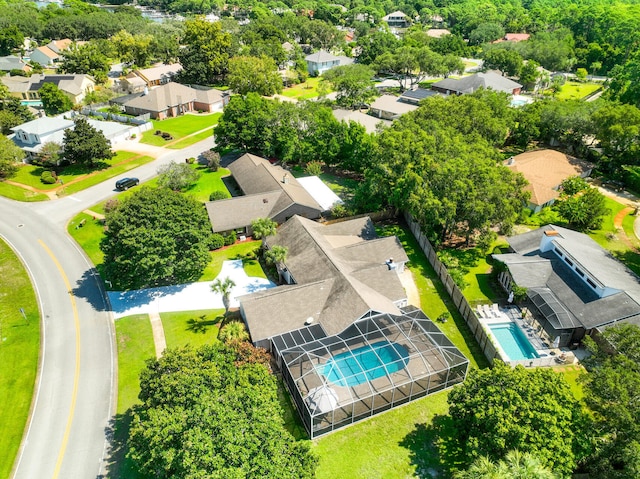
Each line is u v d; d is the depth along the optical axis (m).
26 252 62.47
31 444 37.91
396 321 45.34
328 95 135.88
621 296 48.09
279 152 90.31
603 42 170.25
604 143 83.00
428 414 40.38
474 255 62.62
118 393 42.59
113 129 100.12
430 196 57.88
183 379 33.72
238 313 51.28
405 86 148.00
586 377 34.03
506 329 50.16
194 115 121.88
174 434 30.19
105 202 74.38
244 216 65.75
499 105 88.44
